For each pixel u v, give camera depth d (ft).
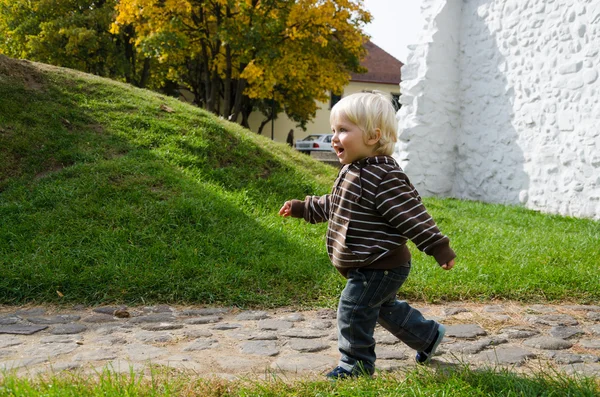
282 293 14.02
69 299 13.33
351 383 8.04
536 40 32.09
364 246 8.36
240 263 15.60
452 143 38.78
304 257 16.22
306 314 12.98
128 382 7.79
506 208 30.50
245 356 10.17
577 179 29.22
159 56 63.21
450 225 22.39
